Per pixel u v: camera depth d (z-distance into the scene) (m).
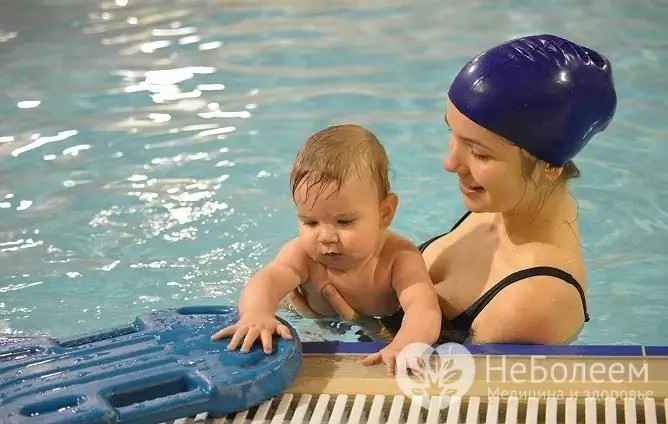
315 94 4.46
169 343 2.16
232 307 2.34
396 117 4.20
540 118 2.14
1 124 4.30
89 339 2.21
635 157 3.83
